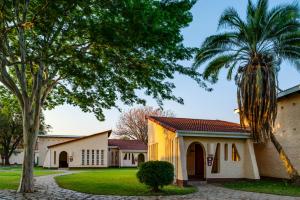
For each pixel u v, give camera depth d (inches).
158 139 1008.2
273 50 826.8
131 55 529.0
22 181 686.5
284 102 930.7
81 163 1734.7
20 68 716.7
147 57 535.5
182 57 546.6
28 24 451.5
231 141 930.7
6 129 2215.8
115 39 446.6
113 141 2066.9
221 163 912.9
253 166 908.6
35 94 704.4
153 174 676.1
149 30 430.0
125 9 423.8
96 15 482.0
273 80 800.3
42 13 446.3
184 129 868.0
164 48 495.8
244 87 814.5
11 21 502.6
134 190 708.7
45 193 665.0
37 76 702.5
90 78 557.9
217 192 695.1
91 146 1766.7
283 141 924.6
